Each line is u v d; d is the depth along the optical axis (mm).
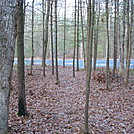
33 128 5426
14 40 2438
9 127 5305
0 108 2398
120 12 15031
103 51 35656
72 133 5168
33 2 12938
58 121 6098
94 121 6137
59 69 19969
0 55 2309
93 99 8945
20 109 6406
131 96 9258
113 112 7023
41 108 7473
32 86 11148
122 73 14727
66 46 32719
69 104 8172
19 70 6230
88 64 4898
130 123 5902
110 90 10453
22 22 6066
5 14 2264
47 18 15219
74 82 13062
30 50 22172
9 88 2477
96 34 17531
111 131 5359
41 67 19875
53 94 9812
